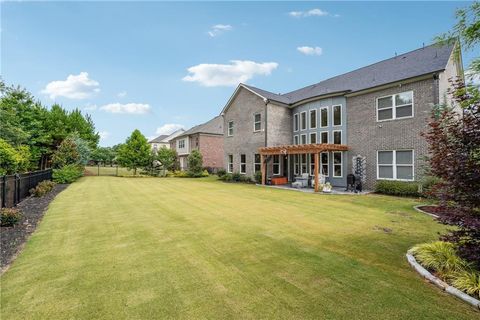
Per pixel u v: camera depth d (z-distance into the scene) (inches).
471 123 150.1
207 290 136.1
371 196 477.7
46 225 271.6
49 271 159.8
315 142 681.0
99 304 123.5
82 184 727.7
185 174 1099.9
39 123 905.5
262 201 429.7
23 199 434.3
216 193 537.6
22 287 140.0
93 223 280.8
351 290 134.3
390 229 252.2
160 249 199.3
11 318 113.3
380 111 536.4
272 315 113.5
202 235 235.8
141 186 683.4
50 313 116.6
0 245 207.2
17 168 593.6
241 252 192.1
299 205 390.0
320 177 620.4
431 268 154.9
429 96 455.8
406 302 122.3
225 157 933.2
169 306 121.3
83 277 151.7
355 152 581.6
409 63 557.9
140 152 1164.5
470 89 151.5
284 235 234.4
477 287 124.0
